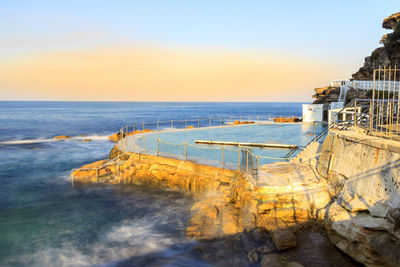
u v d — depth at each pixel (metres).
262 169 13.62
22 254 10.88
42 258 10.60
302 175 12.45
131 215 14.36
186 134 29.33
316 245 8.98
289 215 10.14
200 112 152.88
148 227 12.96
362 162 9.21
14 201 16.52
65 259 10.52
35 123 75.50
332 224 8.83
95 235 12.37
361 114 13.08
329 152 11.80
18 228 13.09
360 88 39.72
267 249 9.15
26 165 25.77
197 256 10.32
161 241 11.62
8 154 31.69
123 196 16.95
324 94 51.19
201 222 11.93
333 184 10.86
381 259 7.36
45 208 15.47
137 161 19.34
